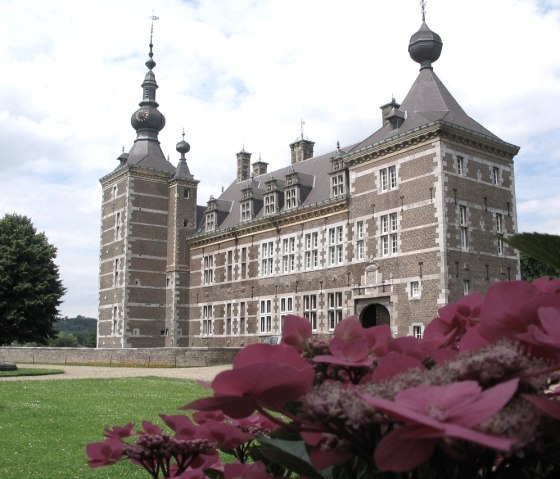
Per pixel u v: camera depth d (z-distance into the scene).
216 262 45.84
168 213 49.53
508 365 1.32
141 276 47.47
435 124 28.73
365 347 1.75
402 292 29.81
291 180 39.81
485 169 30.66
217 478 2.53
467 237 29.11
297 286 37.84
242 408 1.46
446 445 1.28
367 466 1.80
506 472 1.57
